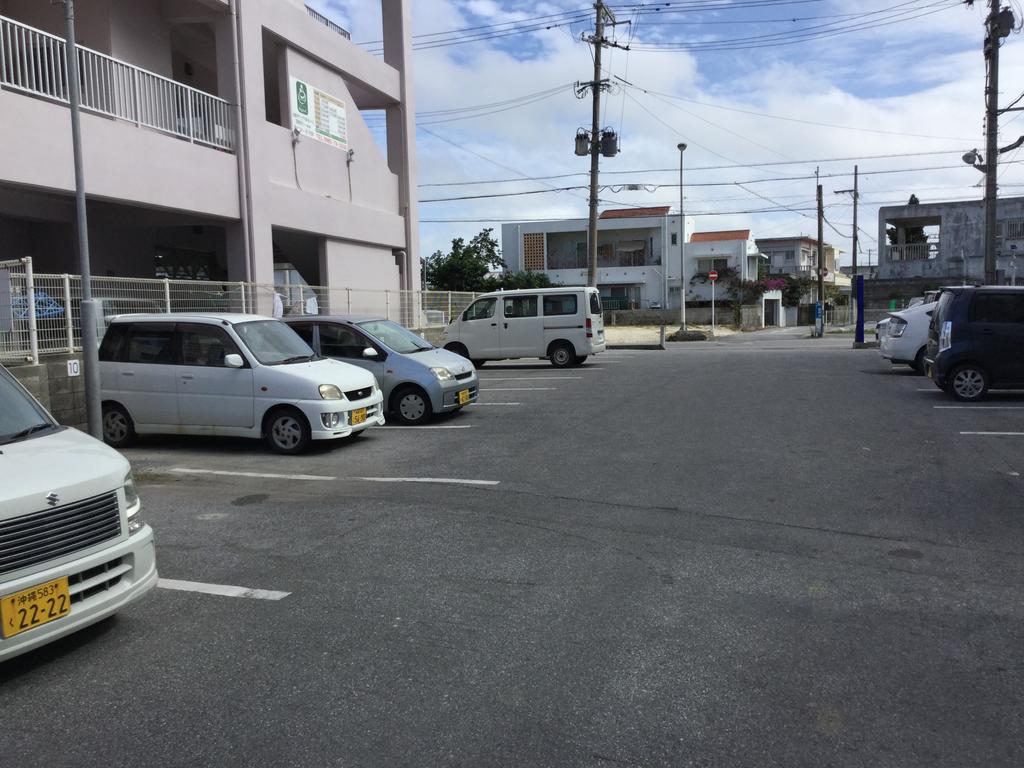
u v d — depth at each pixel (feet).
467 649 13.69
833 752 10.47
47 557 12.80
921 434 32.35
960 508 21.86
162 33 53.06
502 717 11.44
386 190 75.82
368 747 10.75
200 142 51.90
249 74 54.65
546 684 12.40
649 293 192.44
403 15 77.77
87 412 29.99
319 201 63.26
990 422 34.73
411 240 78.95
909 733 10.89
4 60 40.78
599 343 67.15
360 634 14.40
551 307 65.41
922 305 55.21
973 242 144.97
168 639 14.40
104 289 39.24
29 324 34.86
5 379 16.83
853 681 12.35
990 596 15.67
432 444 32.94
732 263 187.62
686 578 16.90
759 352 82.28
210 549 19.57
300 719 11.51
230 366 31.76
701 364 66.28
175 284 44.32
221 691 12.42
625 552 18.67
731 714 11.43
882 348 56.08
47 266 55.06
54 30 48.11
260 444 34.01
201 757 10.61
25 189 40.86
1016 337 40.37
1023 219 143.13
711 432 33.96
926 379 51.11
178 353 32.94
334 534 20.58
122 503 14.19
